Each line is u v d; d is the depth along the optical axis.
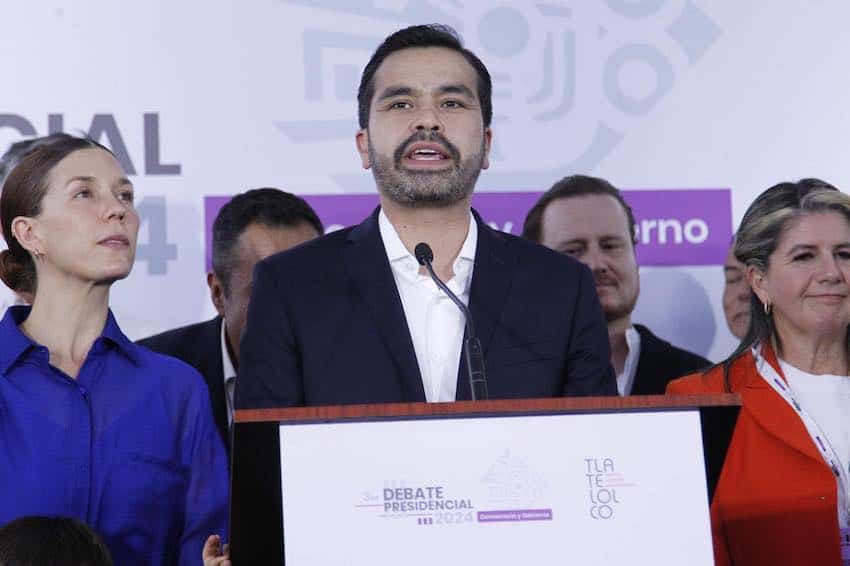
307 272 10.41
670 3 14.84
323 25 14.50
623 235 14.55
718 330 14.55
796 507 10.76
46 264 10.47
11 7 14.08
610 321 14.46
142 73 14.22
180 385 10.46
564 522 7.29
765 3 14.89
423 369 10.19
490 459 7.34
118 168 10.86
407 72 10.75
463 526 7.25
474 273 10.42
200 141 14.23
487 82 11.16
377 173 10.69
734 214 14.71
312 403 9.84
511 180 14.57
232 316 13.95
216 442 10.47
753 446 11.19
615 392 10.24
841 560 10.70
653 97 14.75
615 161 14.69
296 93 14.42
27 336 10.37
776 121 14.82
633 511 7.33
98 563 8.52
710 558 7.29
